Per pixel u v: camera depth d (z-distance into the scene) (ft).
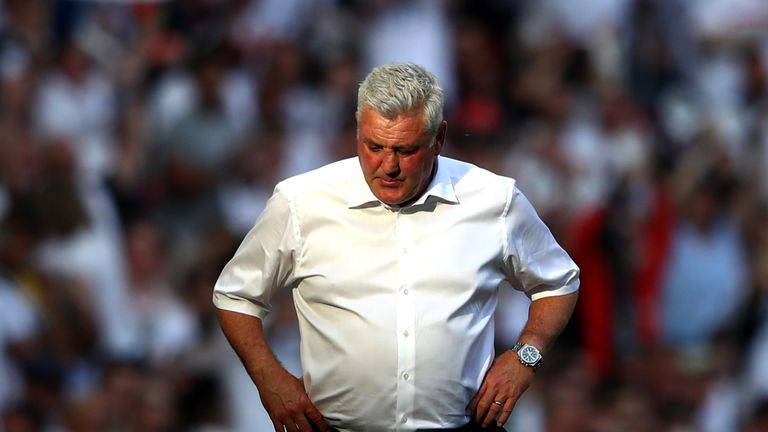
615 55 102.73
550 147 96.17
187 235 90.17
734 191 97.60
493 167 95.45
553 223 92.53
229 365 83.46
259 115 95.35
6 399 81.05
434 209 34.42
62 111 93.25
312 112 96.63
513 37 102.06
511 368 35.01
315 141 95.40
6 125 90.07
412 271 33.94
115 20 98.12
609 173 95.71
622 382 87.92
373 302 33.81
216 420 82.79
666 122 100.83
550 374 85.92
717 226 94.32
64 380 82.69
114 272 87.25
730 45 104.99
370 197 33.96
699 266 92.32
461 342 34.01
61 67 95.35
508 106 99.81
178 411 82.99
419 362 33.65
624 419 86.28
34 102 92.58
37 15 96.07
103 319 85.66
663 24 103.60
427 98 32.45
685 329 91.45
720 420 89.20
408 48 98.68
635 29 103.35
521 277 35.88
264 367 34.86
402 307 33.73
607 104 100.68
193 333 85.71
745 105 102.94
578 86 101.55
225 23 98.02
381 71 32.68
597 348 87.92
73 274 85.81
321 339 34.27
